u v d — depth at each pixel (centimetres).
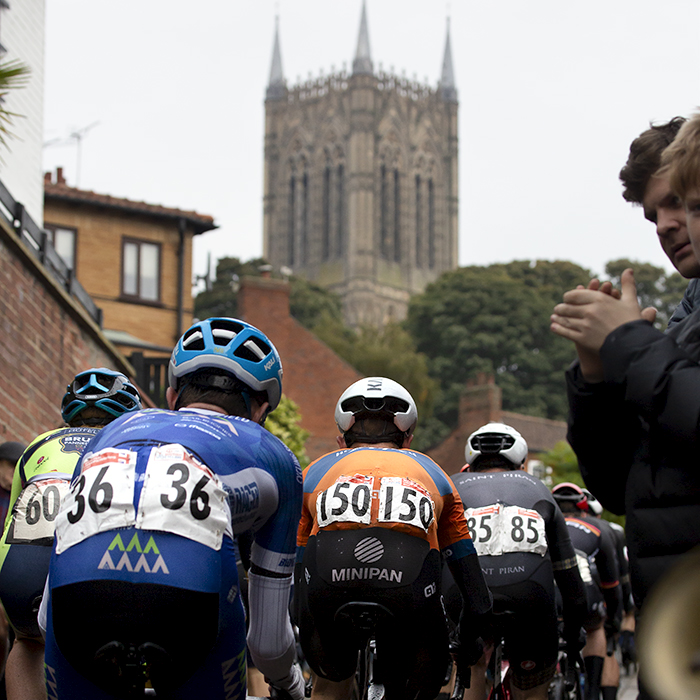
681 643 153
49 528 425
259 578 321
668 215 281
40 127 2188
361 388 458
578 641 595
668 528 237
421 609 405
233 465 296
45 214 3291
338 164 13675
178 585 265
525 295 8506
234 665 281
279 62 14525
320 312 9600
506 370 8444
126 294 3366
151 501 272
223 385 324
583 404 252
